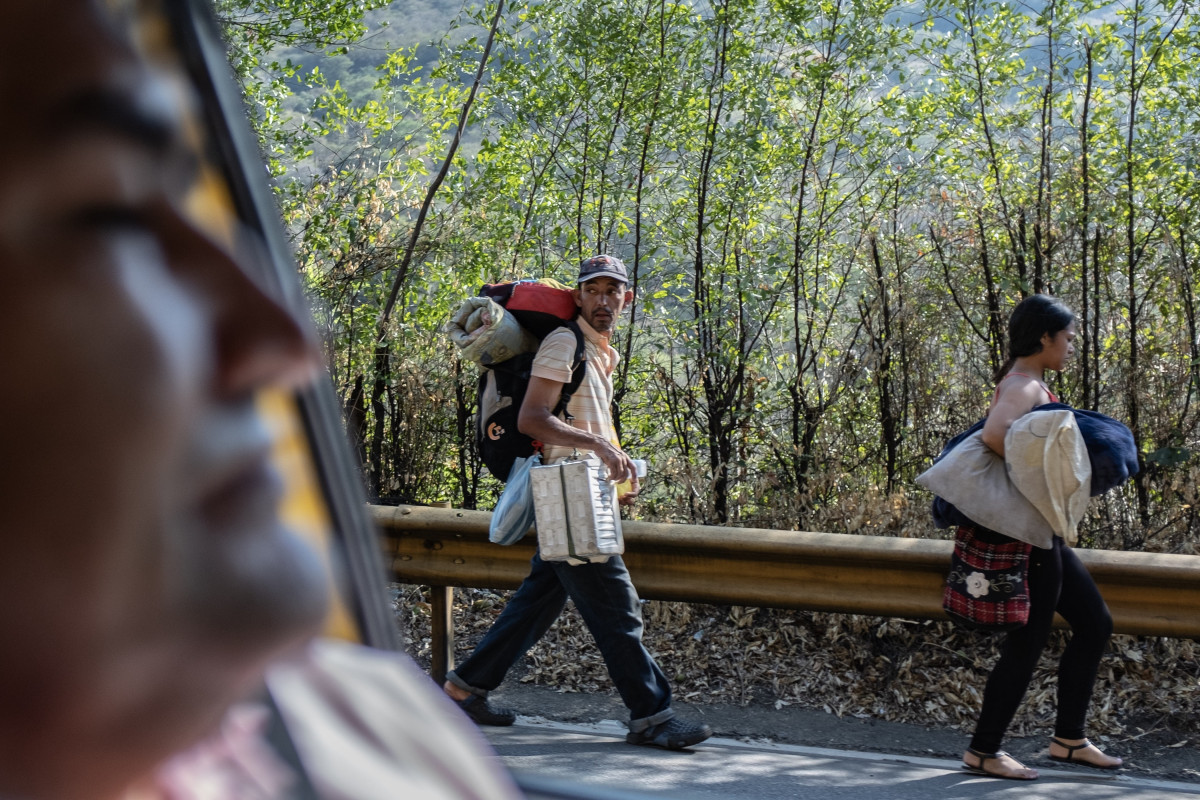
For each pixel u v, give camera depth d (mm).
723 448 6898
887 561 4938
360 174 7027
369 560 476
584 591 4598
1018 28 6641
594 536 4441
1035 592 4422
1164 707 5016
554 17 7113
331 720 499
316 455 408
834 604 5020
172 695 302
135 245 314
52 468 282
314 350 352
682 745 4496
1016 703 4363
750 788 4039
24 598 281
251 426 337
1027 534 4293
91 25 312
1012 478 4352
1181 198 6625
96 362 289
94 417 286
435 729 553
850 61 6898
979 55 6707
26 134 297
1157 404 6398
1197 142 6395
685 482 6582
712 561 5117
